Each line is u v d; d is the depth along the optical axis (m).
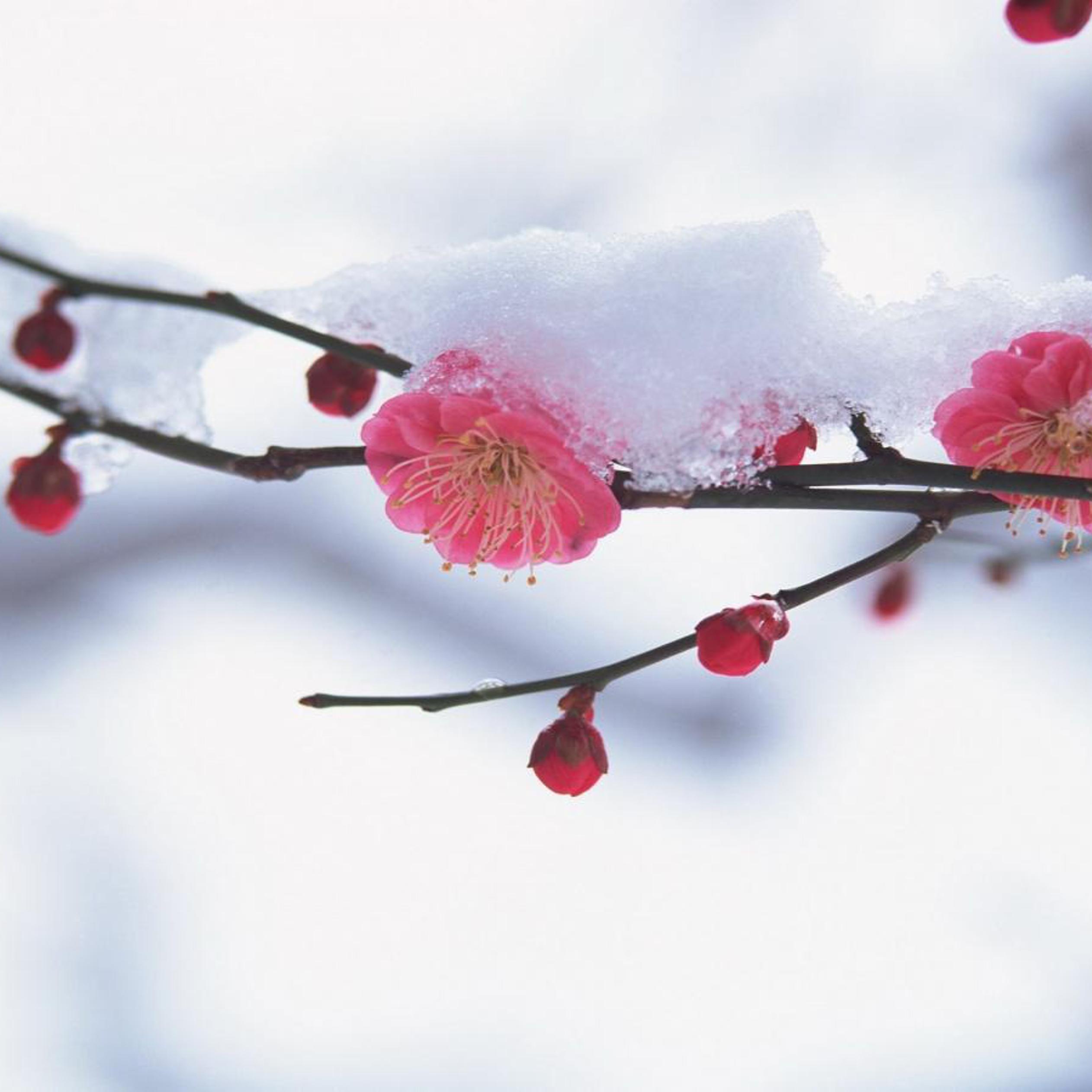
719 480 0.66
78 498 0.67
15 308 0.67
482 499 0.66
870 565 0.66
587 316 0.66
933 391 0.66
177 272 0.67
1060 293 0.67
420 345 0.66
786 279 0.66
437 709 0.67
